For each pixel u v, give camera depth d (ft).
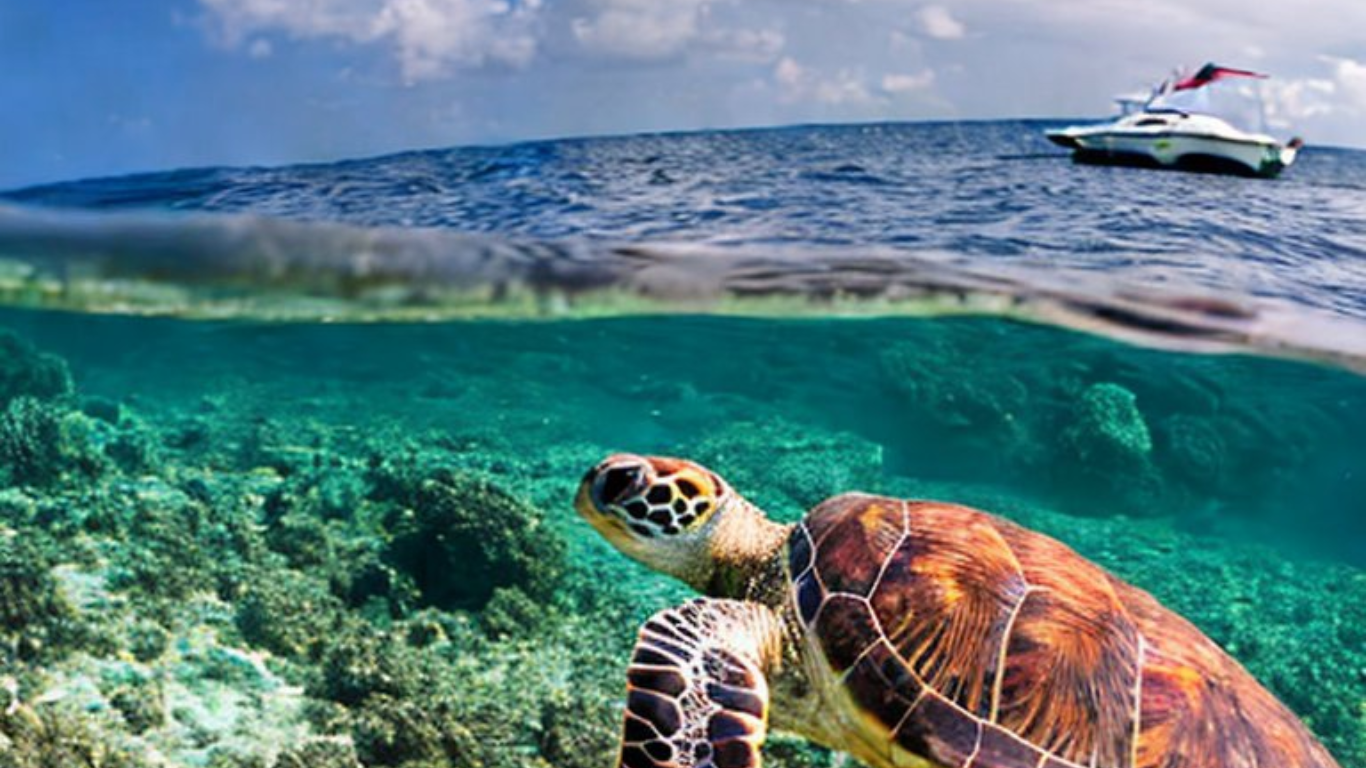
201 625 28.55
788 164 64.13
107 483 40.27
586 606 33.09
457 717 25.11
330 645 27.99
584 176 55.01
